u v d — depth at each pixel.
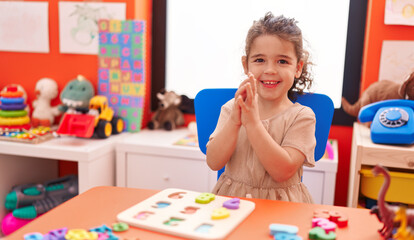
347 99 1.85
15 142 1.68
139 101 1.91
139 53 1.88
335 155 1.58
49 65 2.01
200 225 0.63
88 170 1.59
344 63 1.84
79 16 1.92
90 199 0.74
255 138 0.91
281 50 0.97
